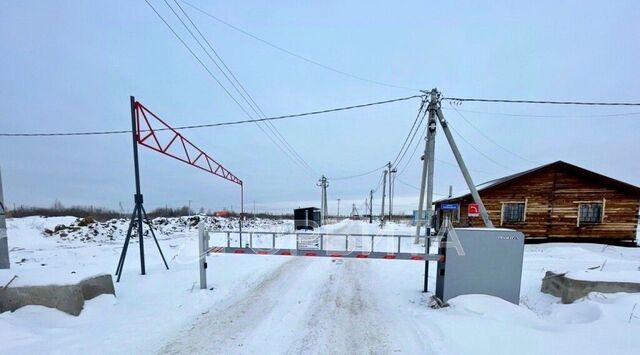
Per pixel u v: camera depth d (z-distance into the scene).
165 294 5.17
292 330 3.76
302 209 23.61
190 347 3.30
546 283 5.50
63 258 8.63
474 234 4.64
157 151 7.77
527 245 13.34
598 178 13.83
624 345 2.93
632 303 3.99
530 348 2.94
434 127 11.20
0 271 4.37
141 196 6.70
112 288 4.75
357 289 5.71
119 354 3.10
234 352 3.19
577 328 3.38
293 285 5.94
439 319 3.92
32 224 15.66
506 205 14.74
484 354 2.89
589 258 9.68
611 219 13.80
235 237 14.66
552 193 14.35
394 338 3.51
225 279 6.25
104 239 13.62
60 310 3.88
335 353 3.17
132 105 6.58
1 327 3.33
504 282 4.61
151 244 11.65
